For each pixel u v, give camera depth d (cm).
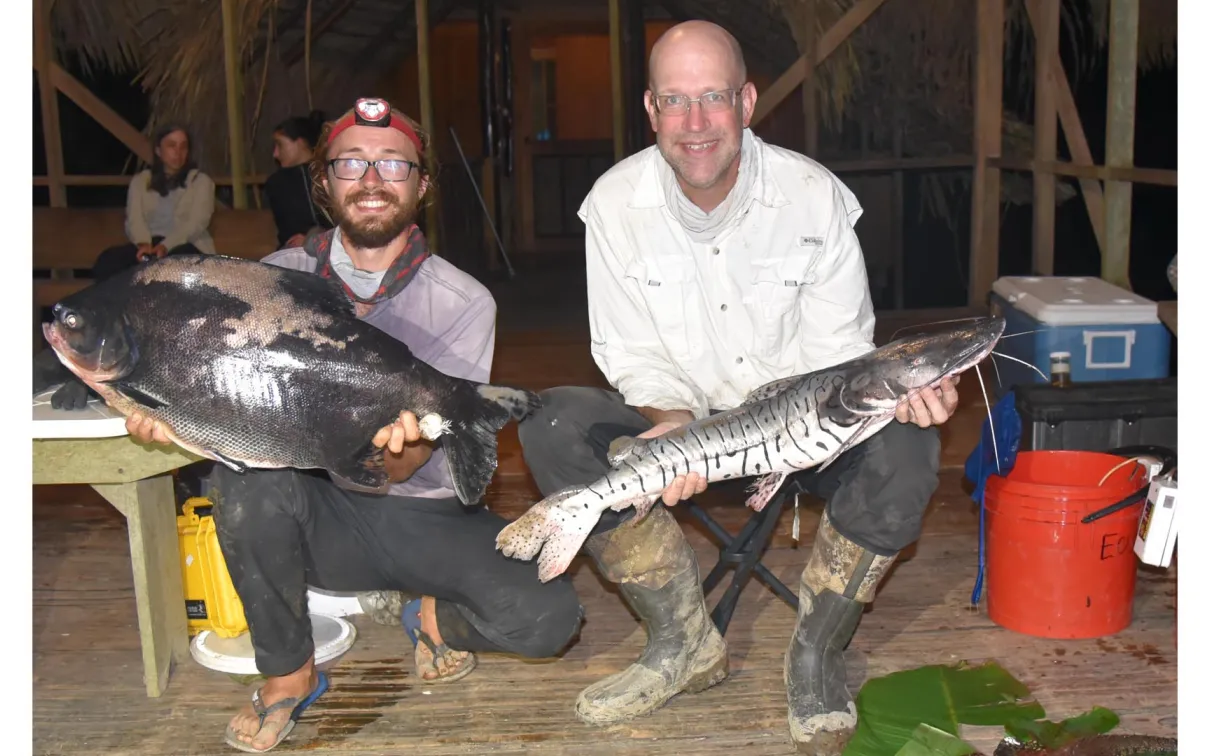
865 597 288
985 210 857
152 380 238
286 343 242
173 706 309
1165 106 998
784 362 312
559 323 865
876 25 884
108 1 887
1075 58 1020
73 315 230
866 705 288
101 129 1054
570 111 1544
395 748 284
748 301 304
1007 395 435
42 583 396
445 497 299
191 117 928
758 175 298
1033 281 569
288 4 955
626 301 311
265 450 246
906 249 1089
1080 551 329
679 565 297
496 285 1095
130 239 727
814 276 303
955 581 381
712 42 276
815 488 304
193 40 904
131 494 304
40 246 776
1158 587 371
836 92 895
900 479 274
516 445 543
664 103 277
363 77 1198
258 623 282
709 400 315
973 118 867
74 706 310
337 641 331
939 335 257
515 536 262
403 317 291
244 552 277
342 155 276
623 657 332
